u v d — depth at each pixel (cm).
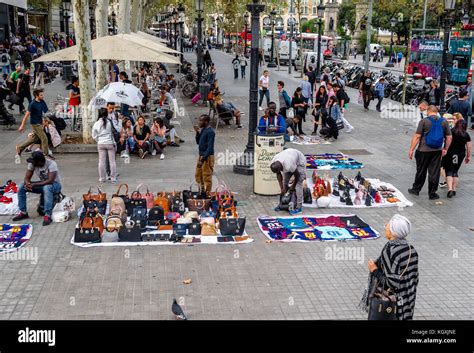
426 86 2486
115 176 1192
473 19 4678
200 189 1043
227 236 880
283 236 887
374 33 7188
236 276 742
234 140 1702
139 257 800
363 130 1936
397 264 500
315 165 1365
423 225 963
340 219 972
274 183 1106
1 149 1509
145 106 2131
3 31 3803
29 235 876
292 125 1738
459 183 1249
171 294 685
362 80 2462
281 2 6100
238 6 5956
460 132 1106
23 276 733
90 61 1502
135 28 3092
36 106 1366
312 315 636
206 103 2488
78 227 870
